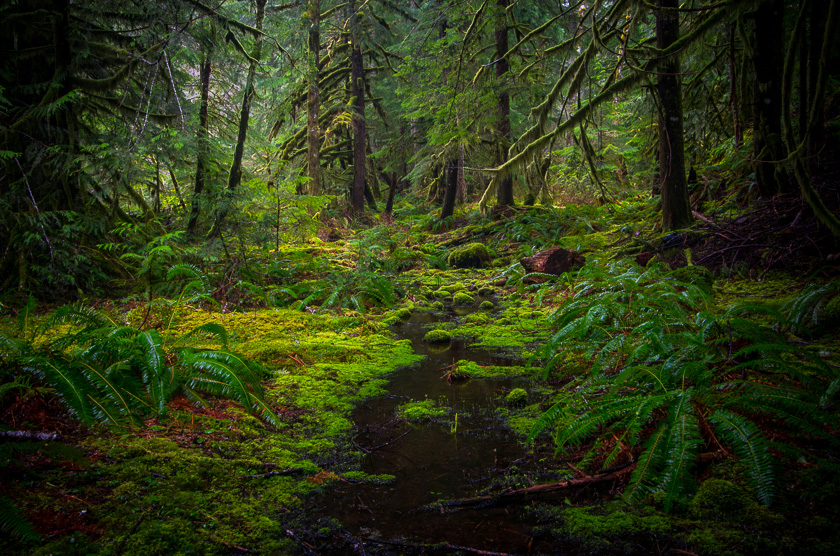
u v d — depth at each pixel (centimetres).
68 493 210
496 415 338
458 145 1314
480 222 1348
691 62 920
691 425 221
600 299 437
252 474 249
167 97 830
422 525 212
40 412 273
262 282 736
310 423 324
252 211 821
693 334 331
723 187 841
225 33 877
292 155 1683
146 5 741
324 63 1720
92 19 750
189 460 248
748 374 290
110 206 777
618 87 746
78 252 626
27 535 169
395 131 2077
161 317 510
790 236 600
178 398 323
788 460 227
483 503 229
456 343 543
